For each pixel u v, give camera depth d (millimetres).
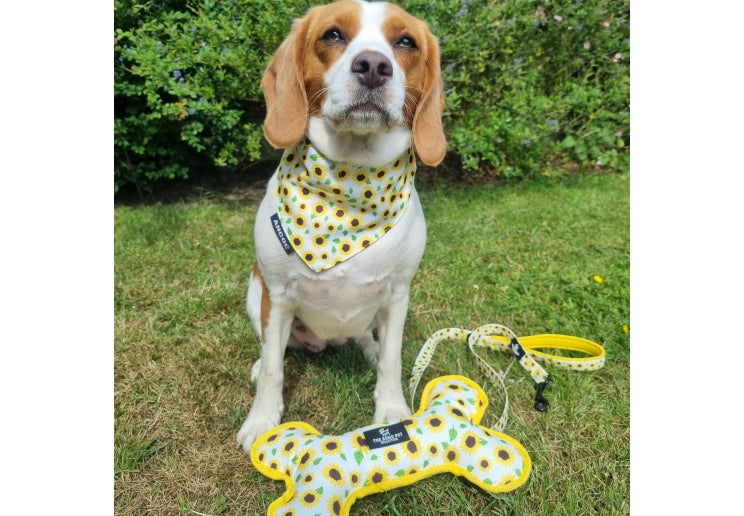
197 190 1477
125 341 718
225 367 676
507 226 1215
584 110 1660
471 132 1454
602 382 656
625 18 1747
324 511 432
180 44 1229
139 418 586
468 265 1000
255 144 1336
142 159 1392
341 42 506
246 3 1287
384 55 469
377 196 529
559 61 1671
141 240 1080
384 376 604
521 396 626
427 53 557
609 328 767
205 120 1317
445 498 489
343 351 729
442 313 833
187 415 596
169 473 516
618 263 988
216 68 1271
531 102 1516
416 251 572
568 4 1598
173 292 867
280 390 589
